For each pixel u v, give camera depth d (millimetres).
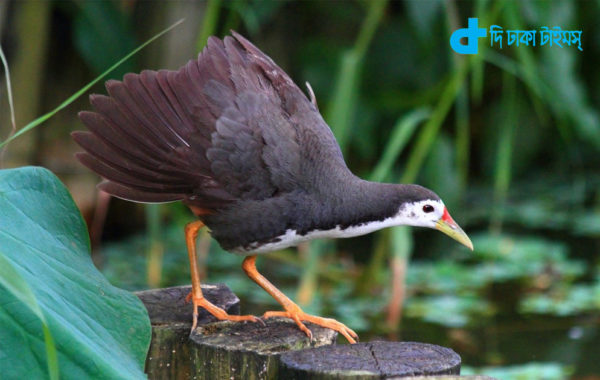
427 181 13445
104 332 5277
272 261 12836
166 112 6164
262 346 5527
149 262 11422
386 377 4852
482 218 14422
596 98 16203
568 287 11625
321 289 11734
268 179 6281
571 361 9336
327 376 4871
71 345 4895
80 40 12562
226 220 6379
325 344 5691
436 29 13641
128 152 6145
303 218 6355
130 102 6109
